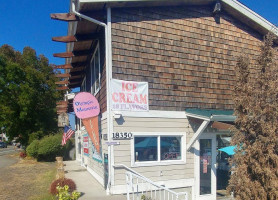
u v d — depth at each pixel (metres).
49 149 19.22
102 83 7.74
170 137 7.66
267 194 5.24
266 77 5.62
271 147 5.21
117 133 6.79
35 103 24.17
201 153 8.12
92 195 6.68
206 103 8.28
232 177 5.68
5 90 23.80
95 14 7.00
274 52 5.87
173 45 7.93
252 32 9.64
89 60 10.20
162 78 7.64
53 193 7.48
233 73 8.91
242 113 5.70
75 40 7.54
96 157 9.26
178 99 7.82
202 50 8.44
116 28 7.09
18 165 16.88
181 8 8.25
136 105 7.14
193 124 7.96
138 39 7.39
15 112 23.77
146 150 7.25
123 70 7.07
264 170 5.18
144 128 7.20
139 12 7.50
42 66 29.86
